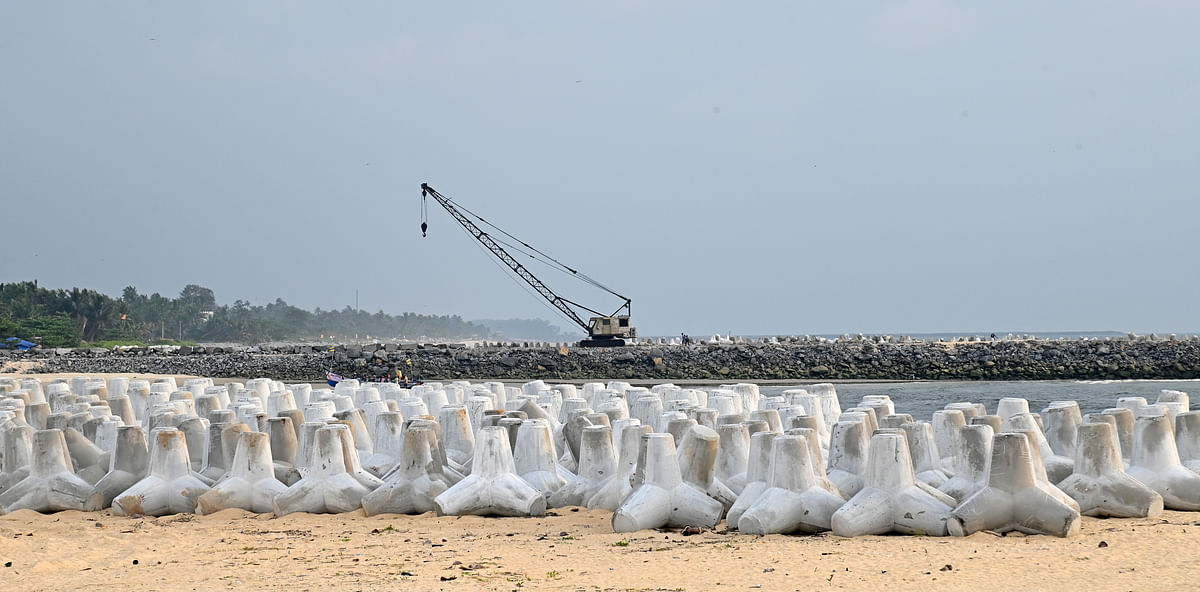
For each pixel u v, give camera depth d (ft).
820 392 85.15
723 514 57.06
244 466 64.49
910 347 244.42
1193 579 41.83
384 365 255.70
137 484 65.21
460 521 59.52
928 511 51.83
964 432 56.85
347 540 55.06
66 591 45.42
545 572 46.39
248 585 45.60
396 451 72.49
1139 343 232.32
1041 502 50.62
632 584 43.73
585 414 70.38
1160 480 57.62
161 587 45.70
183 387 109.81
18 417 82.89
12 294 531.50
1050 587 41.09
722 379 235.61
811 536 52.42
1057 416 68.23
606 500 61.87
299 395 99.45
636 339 317.22
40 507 66.03
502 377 248.32
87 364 274.57
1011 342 248.73
